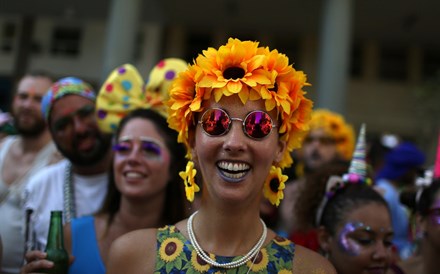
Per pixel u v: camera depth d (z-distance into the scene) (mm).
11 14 25734
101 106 4492
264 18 23875
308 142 7672
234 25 25219
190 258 2703
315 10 22359
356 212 3658
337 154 7508
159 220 4109
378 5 21688
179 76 2785
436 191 3994
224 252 2721
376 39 26047
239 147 2562
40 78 5992
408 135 25906
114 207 4164
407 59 26469
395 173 7652
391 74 26469
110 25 16094
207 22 24969
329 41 17062
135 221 3977
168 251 2752
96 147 4613
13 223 4945
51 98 4629
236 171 2604
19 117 5797
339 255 3662
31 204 4621
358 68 26484
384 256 3572
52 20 26078
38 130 5793
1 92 25578
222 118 2596
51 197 4602
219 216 2719
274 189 2828
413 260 4430
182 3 22922
